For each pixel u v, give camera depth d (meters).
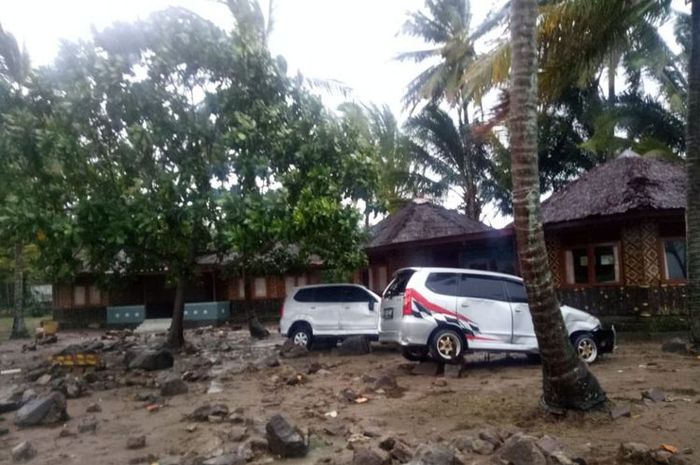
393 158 28.73
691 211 12.64
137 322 28.14
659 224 15.88
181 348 16.77
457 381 10.46
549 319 7.31
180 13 14.69
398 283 12.26
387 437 6.50
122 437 7.51
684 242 15.90
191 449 6.81
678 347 12.89
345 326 16.16
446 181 29.88
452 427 7.30
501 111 9.20
